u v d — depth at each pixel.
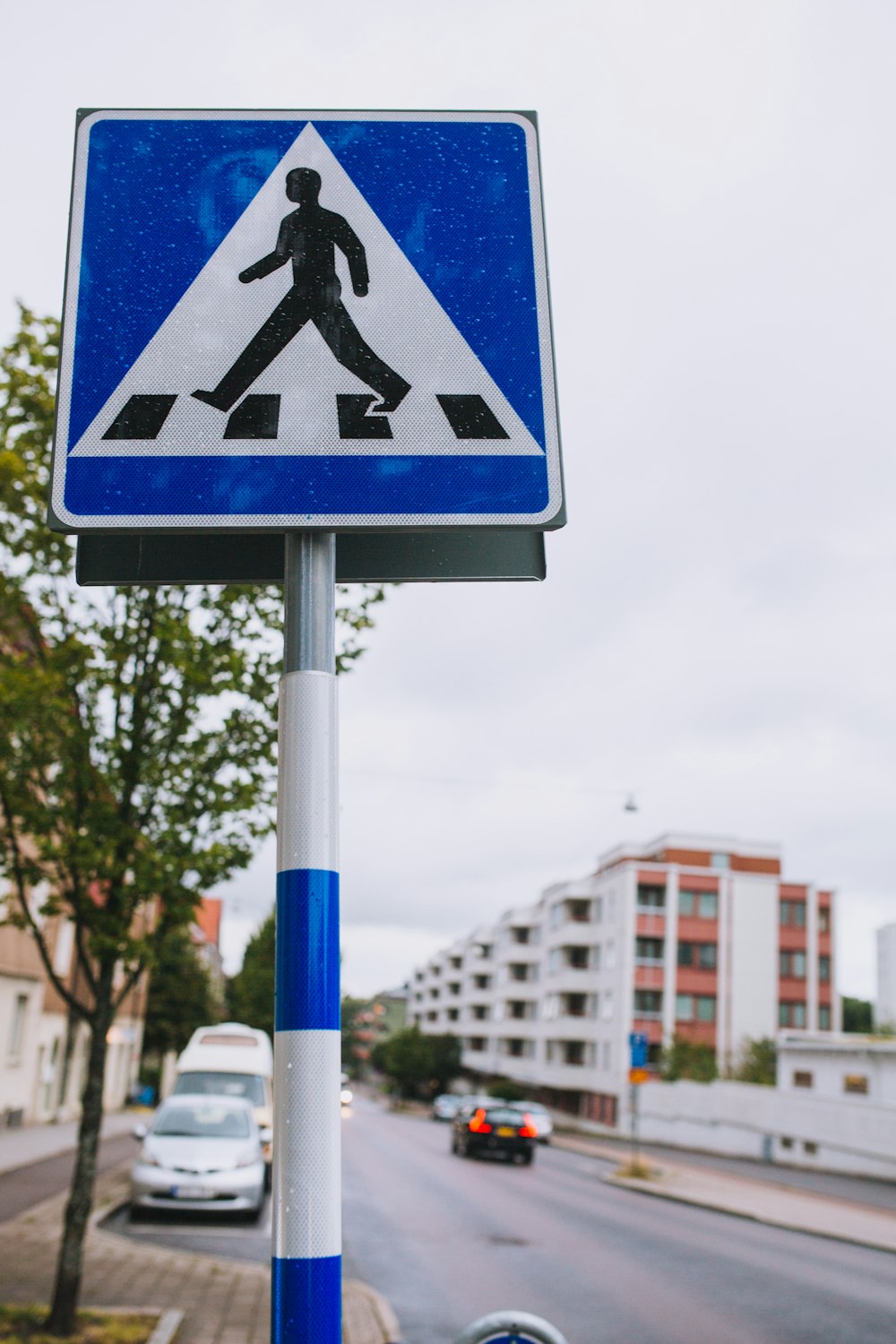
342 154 2.51
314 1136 1.99
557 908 66.81
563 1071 63.75
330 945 2.11
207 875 8.19
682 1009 57.78
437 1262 12.27
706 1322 9.88
